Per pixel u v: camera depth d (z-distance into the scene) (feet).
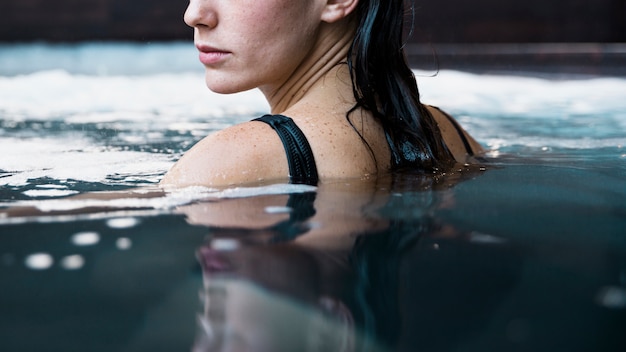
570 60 18.44
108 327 1.89
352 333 1.85
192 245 2.64
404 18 5.15
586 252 2.54
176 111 10.28
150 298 2.10
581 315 1.94
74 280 2.26
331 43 4.85
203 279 2.26
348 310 2.00
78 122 8.74
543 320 1.91
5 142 6.72
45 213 3.24
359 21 4.79
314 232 2.82
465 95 13.24
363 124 4.59
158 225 2.97
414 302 2.06
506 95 13.12
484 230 2.87
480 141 6.98
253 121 4.43
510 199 3.53
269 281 2.23
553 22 27.63
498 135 7.59
